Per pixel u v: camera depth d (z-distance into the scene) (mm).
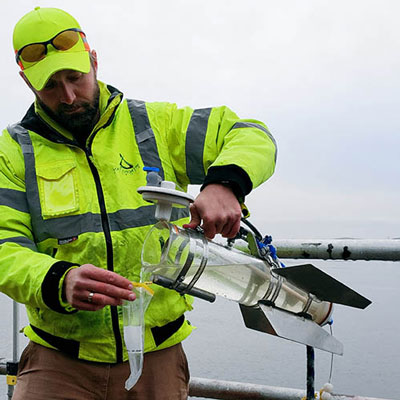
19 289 1499
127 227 1668
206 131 1764
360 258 2062
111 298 1352
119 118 1795
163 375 1751
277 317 1609
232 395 2205
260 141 1660
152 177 1437
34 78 1634
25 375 1750
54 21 1690
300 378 2432
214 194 1471
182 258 1396
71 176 1698
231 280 1541
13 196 1696
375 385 2348
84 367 1692
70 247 1662
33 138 1748
